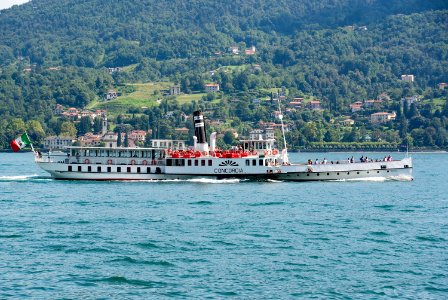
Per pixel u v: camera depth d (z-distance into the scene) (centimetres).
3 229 16675
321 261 13738
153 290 12000
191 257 13962
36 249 14538
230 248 14700
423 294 11906
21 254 14125
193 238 15638
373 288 12175
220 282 12431
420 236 16038
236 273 12938
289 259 13862
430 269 13250
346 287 12225
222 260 13750
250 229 16762
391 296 11806
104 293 11844
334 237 15875
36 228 16825
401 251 14575
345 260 13825
